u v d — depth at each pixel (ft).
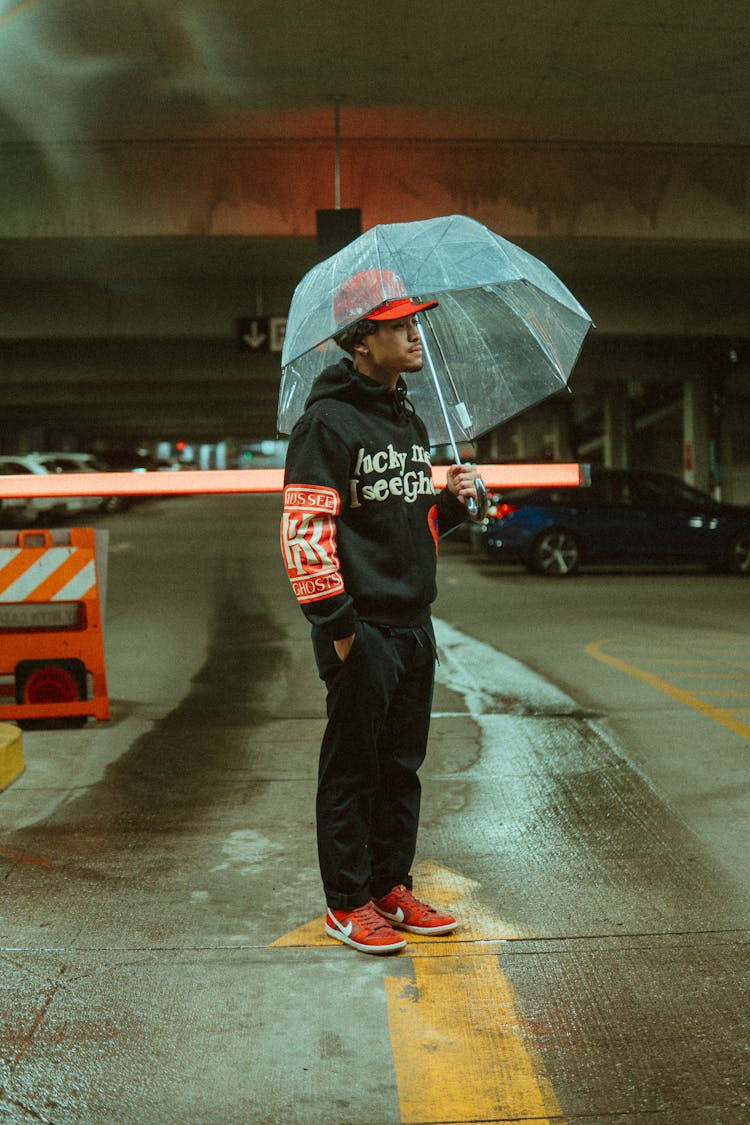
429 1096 8.40
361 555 10.62
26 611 21.77
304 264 68.23
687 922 11.57
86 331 79.66
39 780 17.78
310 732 21.12
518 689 24.62
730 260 68.85
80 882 13.00
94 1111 8.27
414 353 10.74
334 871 11.04
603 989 10.08
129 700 24.49
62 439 264.93
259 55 38.68
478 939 11.24
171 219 49.85
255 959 10.79
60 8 34.42
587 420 153.99
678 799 16.10
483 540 63.57
